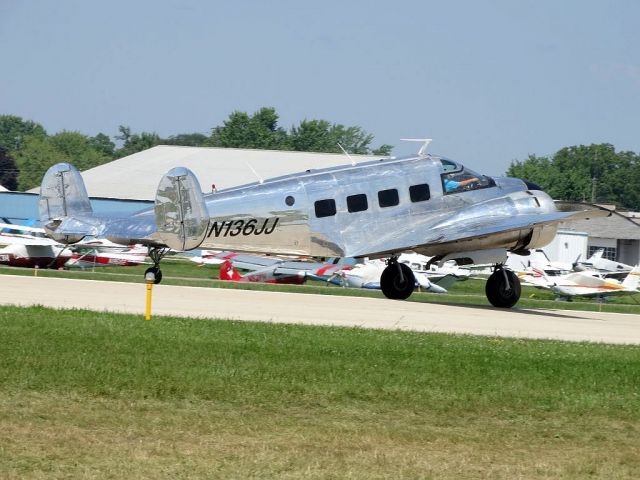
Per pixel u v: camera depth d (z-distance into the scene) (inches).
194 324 2354.8
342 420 1523.1
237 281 5236.2
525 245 3181.6
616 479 1301.7
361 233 3149.6
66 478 1203.2
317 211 3117.6
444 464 1326.3
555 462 1360.7
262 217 3090.6
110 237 3329.2
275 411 1558.8
